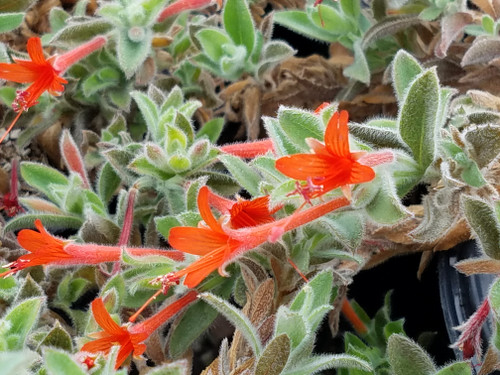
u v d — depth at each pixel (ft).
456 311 0.57
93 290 0.64
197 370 0.62
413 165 0.42
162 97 0.67
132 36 0.63
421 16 0.67
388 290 0.72
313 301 0.44
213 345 0.63
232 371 0.44
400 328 0.59
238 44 0.68
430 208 0.45
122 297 0.49
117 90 0.73
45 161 0.80
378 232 0.59
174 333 0.53
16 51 0.74
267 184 0.45
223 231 0.36
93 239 0.58
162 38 0.71
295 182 0.37
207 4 0.66
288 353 0.39
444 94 0.47
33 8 0.84
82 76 0.73
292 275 0.51
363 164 0.35
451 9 0.66
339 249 0.52
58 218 0.60
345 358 0.41
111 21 0.63
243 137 0.83
